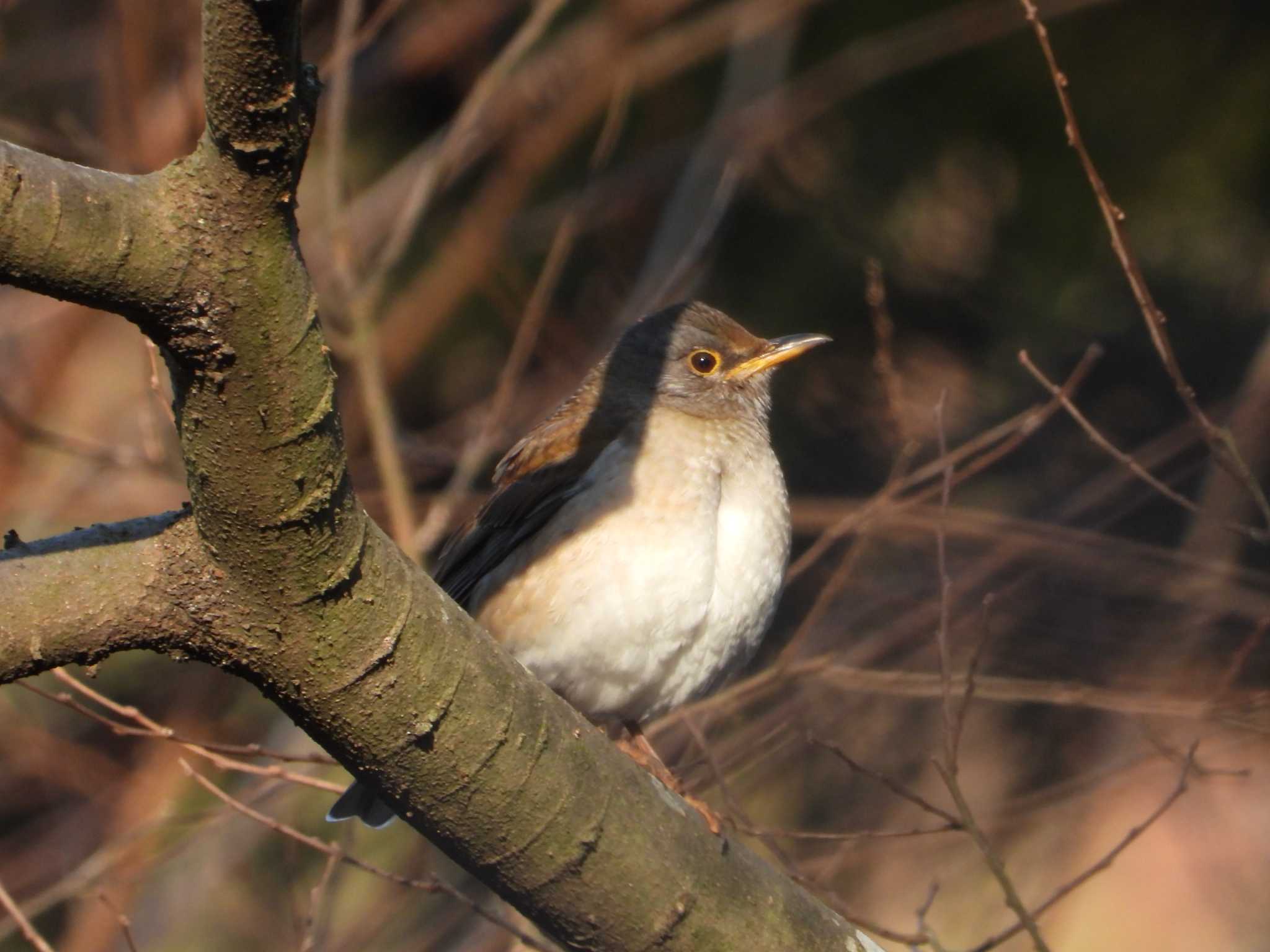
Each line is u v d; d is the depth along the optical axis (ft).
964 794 39.81
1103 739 39.88
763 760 33.58
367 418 35.63
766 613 27.86
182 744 24.79
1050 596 37.70
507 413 41.09
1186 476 40.63
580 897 19.39
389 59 49.85
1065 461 43.11
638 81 48.91
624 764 19.61
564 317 48.06
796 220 48.06
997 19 46.57
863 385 46.32
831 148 49.21
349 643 17.21
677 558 26.76
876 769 38.22
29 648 16.63
